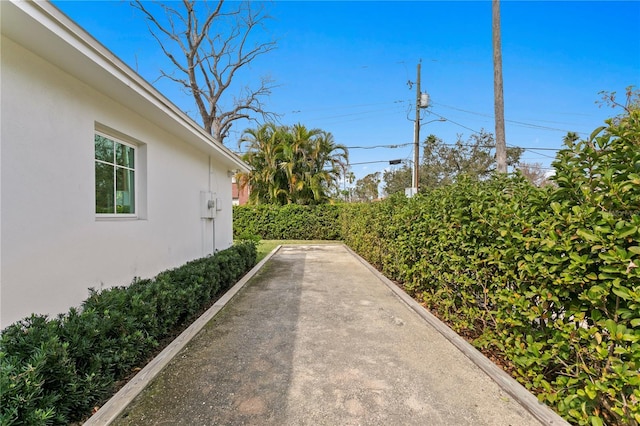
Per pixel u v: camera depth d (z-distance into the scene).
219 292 5.24
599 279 1.73
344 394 2.29
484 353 2.91
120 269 3.71
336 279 6.35
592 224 1.77
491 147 20.38
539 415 1.99
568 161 2.04
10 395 1.54
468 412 2.09
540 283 2.14
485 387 2.39
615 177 1.78
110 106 3.55
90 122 3.23
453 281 3.43
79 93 3.07
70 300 2.93
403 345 3.15
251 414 2.06
